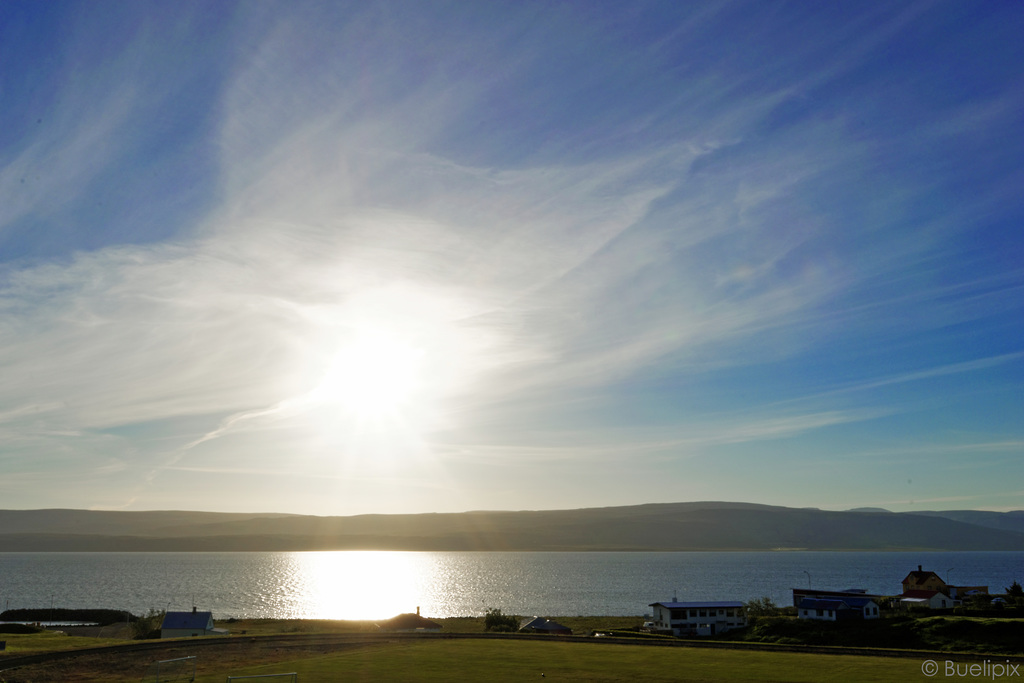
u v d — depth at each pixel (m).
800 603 125.50
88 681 62.50
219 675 64.25
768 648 82.88
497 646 84.31
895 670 64.94
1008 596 127.19
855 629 105.00
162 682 61.16
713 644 86.69
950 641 90.69
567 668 67.25
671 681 60.03
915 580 147.38
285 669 67.06
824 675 62.41
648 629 131.25
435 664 69.88
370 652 79.12
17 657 73.25
